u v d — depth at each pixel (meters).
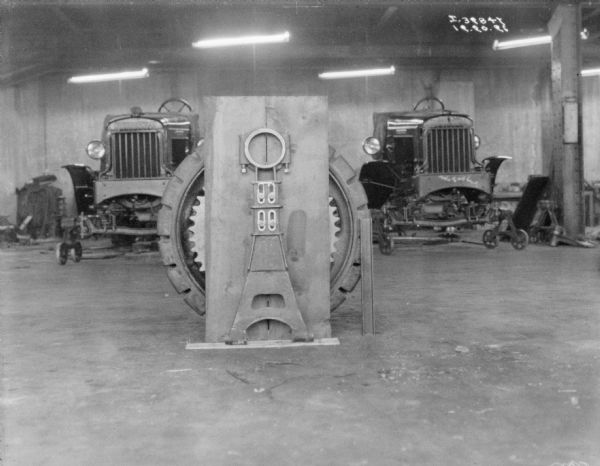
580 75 11.34
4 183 16.48
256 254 4.09
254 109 4.16
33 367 3.67
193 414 2.82
